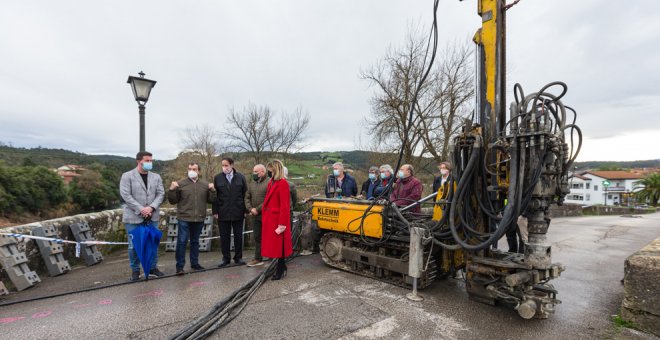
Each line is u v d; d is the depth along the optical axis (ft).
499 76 10.73
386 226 13.20
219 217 16.28
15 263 12.76
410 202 15.25
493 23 10.89
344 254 15.05
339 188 21.20
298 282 13.44
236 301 10.90
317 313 10.21
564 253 20.12
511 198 9.15
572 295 12.17
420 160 45.68
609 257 18.95
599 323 9.57
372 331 8.98
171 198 14.71
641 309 9.07
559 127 9.59
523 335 8.77
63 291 12.41
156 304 11.04
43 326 9.32
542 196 9.27
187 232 15.14
